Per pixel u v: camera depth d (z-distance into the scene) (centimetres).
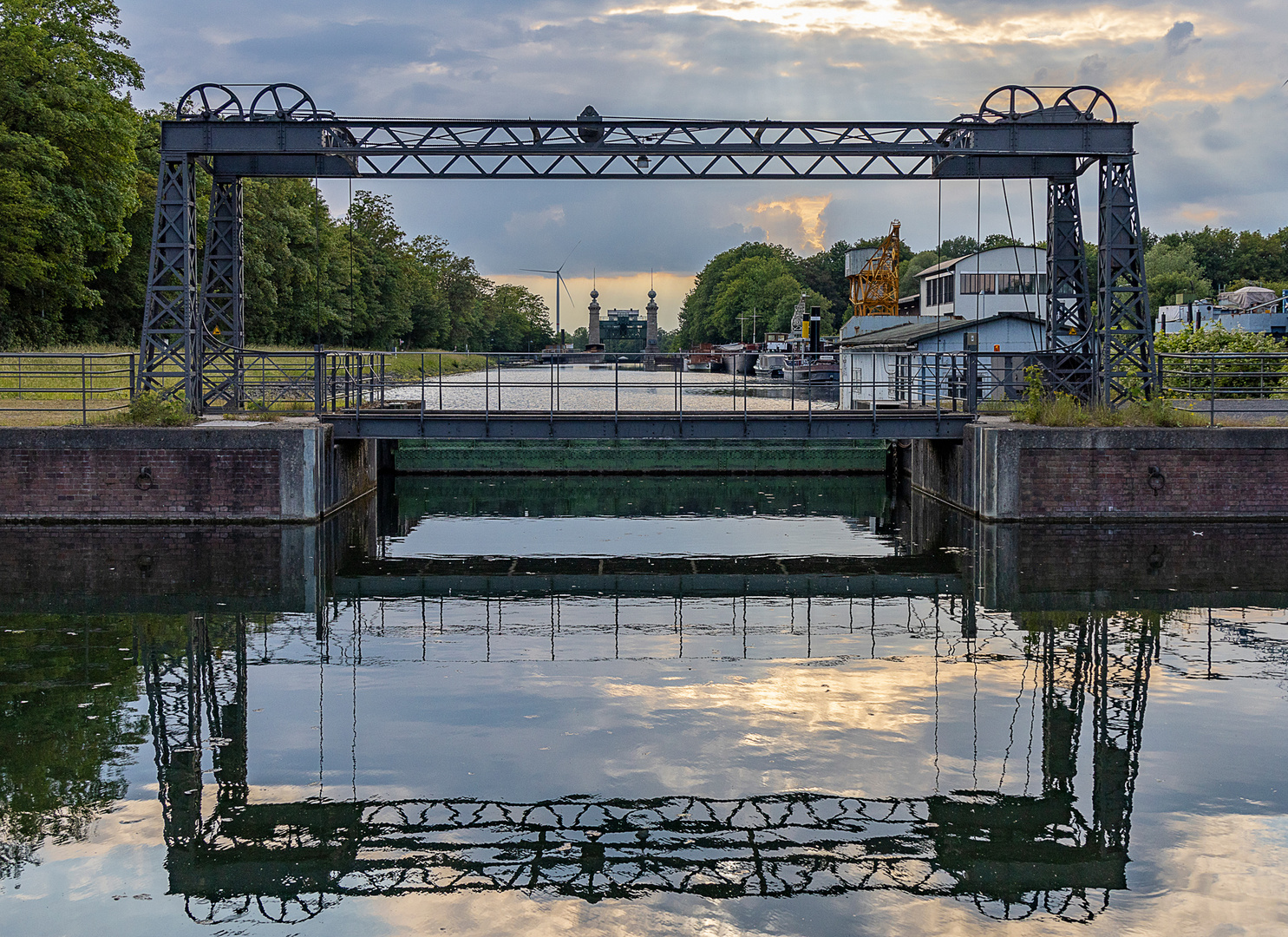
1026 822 912
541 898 791
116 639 1510
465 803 952
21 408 2705
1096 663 1390
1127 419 2559
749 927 756
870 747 1088
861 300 7888
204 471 2436
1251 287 6178
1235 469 2473
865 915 771
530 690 1287
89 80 4975
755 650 1486
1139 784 992
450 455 3934
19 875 831
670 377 8888
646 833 895
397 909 781
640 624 1659
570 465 3956
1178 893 802
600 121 2647
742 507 3184
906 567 2139
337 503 2758
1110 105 2648
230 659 1420
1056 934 743
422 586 1961
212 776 1012
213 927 758
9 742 1100
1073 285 2867
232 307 2855
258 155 2773
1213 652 1431
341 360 5294
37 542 2191
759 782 997
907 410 3231
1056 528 2419
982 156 2723
